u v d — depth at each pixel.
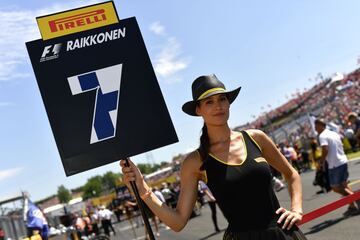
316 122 8.23
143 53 2.97
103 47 2.92
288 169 2.83
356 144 23.27
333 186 8.18
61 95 2.81
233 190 2.53
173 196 20.95
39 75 2.80
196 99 2.66
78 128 2.79
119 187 41.59
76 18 2.92
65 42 2.87
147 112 2.89
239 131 2.73
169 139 2.89
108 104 2.86
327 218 8.64
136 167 2.78
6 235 14.29
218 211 19.25
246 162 2.56
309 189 15.41
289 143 32.00
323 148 8.06
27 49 2.82
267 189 2.55
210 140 2.67
